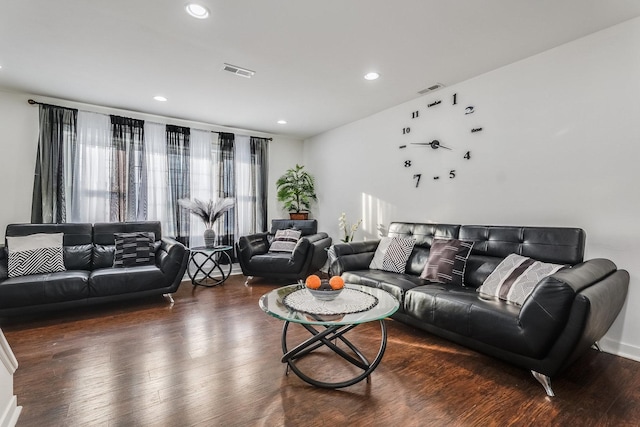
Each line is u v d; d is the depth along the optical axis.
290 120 4.65
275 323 2.86
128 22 2.20
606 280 1.88
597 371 2.02
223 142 4.98
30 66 2.88
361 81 3.23
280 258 4.16
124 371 2.00
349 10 2.07
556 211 2.56
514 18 2.16
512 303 2.10
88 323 2.83
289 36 2.38
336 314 1.78
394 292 2.62
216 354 2.24
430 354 2.25
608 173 2.29
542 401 1.70
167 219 4.46
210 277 4.53
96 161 3.95
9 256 3.03
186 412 1.61
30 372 1.99
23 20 2.17
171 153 4.52
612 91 2.27
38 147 3.60
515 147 2.82
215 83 3.28
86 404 1.67
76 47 2.54
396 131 4.01
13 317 2.96
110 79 3.18
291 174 5.36
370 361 2.14
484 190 3.06
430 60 2.78
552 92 2.58
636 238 2.18
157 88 3.41
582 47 2.41
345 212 4.89
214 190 4.92
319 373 1.99
